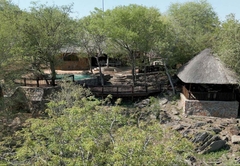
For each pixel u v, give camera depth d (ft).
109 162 30.40
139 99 85.61
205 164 49.57
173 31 87.66
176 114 72.43
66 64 131.23
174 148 31.17
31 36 78.74
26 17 79.05
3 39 65.67
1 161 34.24
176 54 86.94
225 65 69.51
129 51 88.12
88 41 104.42
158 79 105.19
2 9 88.38
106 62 137.59
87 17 101.19
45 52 80.53
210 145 54.49
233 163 48.57
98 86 83.30
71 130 34.04
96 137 35.37
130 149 28.45
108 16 87.66
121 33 78.48
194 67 72.13
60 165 31.99
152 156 28.40
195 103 71.26
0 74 67.26
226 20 72.38
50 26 80.64
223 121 67.10
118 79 105.40
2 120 65.92
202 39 91.35
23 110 78.07
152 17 84.48
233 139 56.80
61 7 83.71
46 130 36.47
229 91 76.89
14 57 69.00
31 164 33.04
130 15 81.66
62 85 68.28
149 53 91.56
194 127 62.54
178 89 88.89
